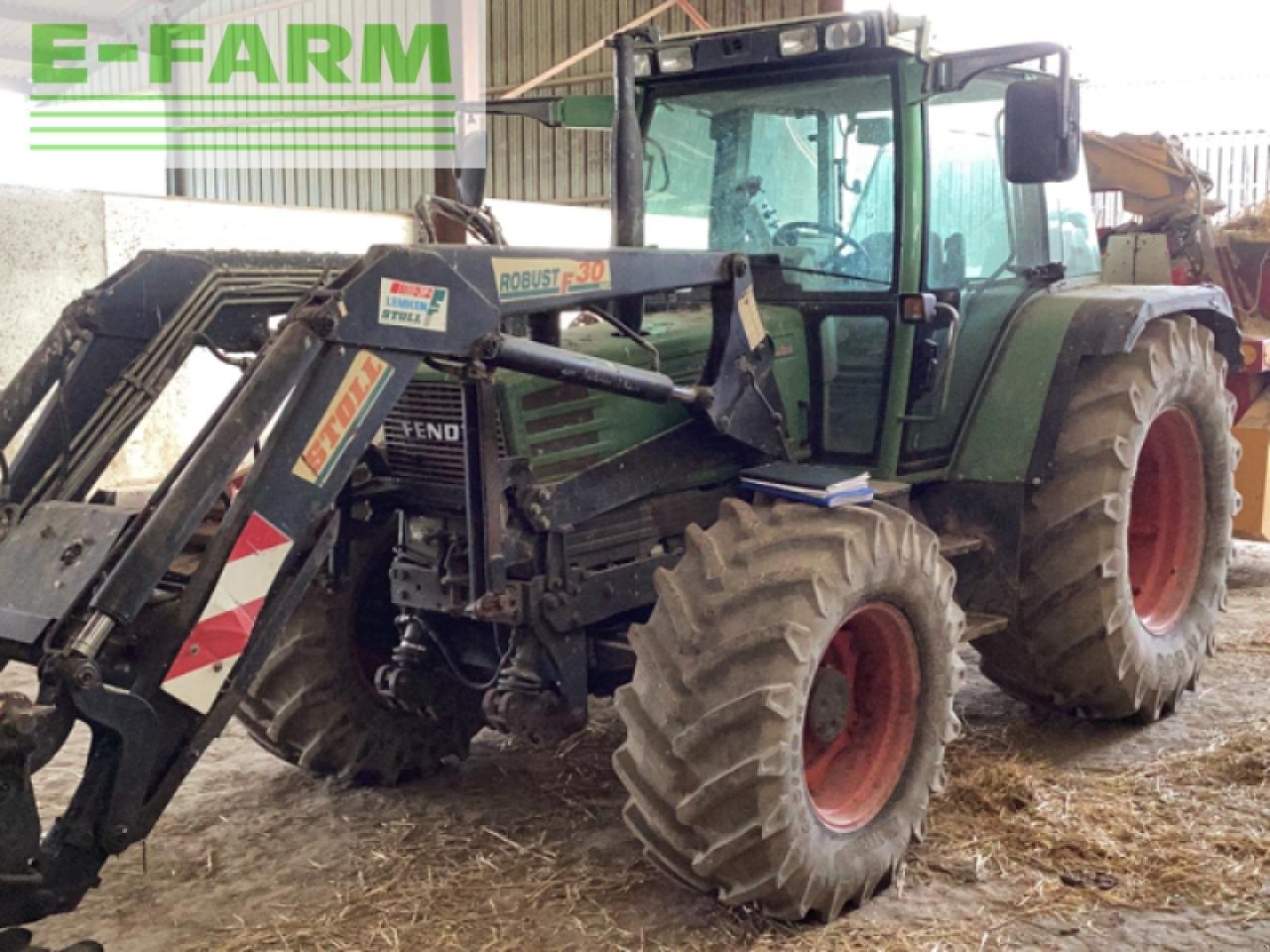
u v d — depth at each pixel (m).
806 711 2.89
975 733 4.18
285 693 3.69
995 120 3.92
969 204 3.81
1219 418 4.35
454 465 3.23
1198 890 3.08
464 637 3.50
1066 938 2.88
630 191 3.37
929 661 3.16
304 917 3.00
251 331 2.99
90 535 2.38
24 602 2.33
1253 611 5.68
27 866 2.21
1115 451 3.77
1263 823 3.42
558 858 3.30
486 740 4.21
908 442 3.67
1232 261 6.85
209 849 3.39
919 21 3.29
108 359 2.84
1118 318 3.80
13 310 6.61
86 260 6.85
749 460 3.46
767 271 3.69
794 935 2.88
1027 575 3.87
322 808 3.66
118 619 2.25
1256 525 5.87
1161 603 4.35
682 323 3.62
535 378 3.14
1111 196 10.30
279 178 14.96
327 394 2.53
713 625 2.80
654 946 2.85
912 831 3.14
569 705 3.19
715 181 3.84
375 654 3.80
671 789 2.78
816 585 2.79
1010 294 4.02
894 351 3.55
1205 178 6.66
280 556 2.51
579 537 3.19
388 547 3.78
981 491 3.85
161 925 2.98
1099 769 3.85
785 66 3.66
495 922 2.97
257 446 2.82
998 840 3.35
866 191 3.55
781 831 2.75
